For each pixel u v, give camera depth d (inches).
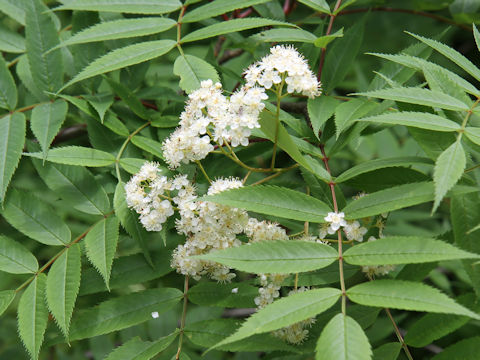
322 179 17.5
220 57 27.5
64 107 20.2
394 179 17.8
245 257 14.1
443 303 12.8
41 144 18.8
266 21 18.6
